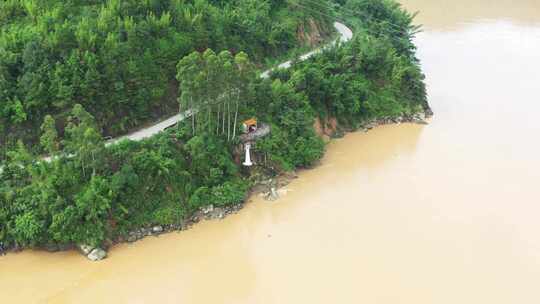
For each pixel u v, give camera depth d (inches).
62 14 2159.2
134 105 2039.9
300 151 2182.6
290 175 2153.1
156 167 1838.1
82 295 1568.7
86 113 1716.3
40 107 1893.5
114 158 1801.2
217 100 1948.8
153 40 2140.7
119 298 1567.4
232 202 1935.3
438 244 1806.1
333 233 1852.9
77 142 1706.4
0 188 1704.0
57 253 1700.3
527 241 1829.5
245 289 1611.7
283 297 1584.6
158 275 1654.8
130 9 2210.9
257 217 1919.3
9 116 1862.7
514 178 2193.7
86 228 1696.6
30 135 1884.8
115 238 1750.7
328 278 1657.2
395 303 1568.7
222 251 1759.4
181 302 1561.3
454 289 1622.8
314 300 1574.8
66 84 1908.2
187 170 1920.5
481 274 1681.8
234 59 1941.4
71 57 1927.9
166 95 2149.4
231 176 1999.3
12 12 2151.8
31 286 1584.6
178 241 1788.9
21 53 1939.0
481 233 1861.5
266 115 2183.8
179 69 1855.3
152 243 1770.4
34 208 1694.1
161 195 1847.9
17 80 1891.0
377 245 1797.5
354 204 2006.6
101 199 1712.6
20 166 1776.6
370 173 2210.9
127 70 2005.4
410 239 1828.2
